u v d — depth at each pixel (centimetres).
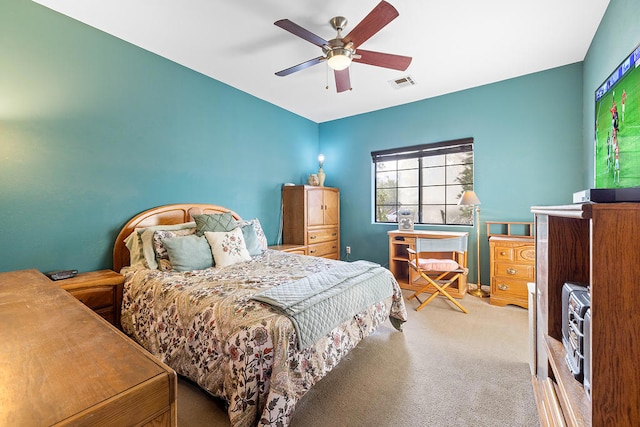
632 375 75
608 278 76
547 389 131
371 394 169
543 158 327
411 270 381
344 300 183
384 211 468
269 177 418
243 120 377
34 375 57
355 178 478
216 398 164
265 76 332
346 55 218
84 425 46
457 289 352
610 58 209
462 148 384
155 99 283
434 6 212
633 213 74
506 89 345
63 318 90
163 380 57
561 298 132
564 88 312
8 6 202
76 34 232
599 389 78
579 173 308
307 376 150
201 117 325
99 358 64
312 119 499
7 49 202
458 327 259
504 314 288
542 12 220
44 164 218
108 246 252
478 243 352
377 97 399
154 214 278
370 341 234
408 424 145
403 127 425
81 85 235
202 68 313
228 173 358
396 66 243
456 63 302
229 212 318
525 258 298
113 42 253
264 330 137
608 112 180
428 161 423
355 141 476
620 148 160
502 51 279
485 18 227
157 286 196
